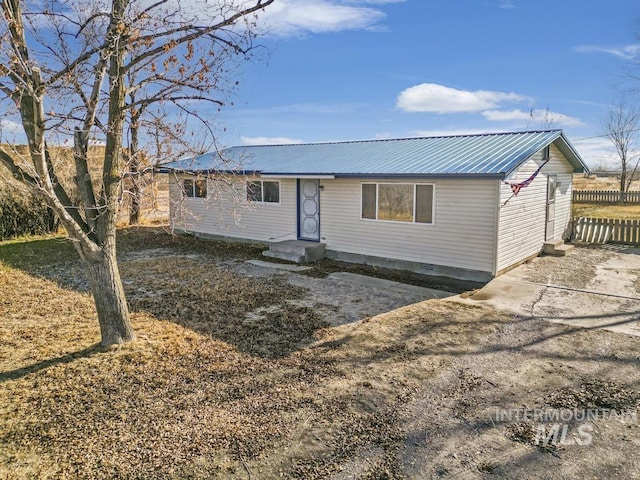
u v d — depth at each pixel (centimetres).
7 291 911
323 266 1188
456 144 1277
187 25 552
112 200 574
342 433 410
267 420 431
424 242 1091
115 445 391
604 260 1188
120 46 524
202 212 1633
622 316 736
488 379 517
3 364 556
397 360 571
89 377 521
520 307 789
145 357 573
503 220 1003
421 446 390
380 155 1318
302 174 1244
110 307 603
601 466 362
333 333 670
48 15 541
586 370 539
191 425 422
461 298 855
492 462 368
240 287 945
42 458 374
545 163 1171
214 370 541
